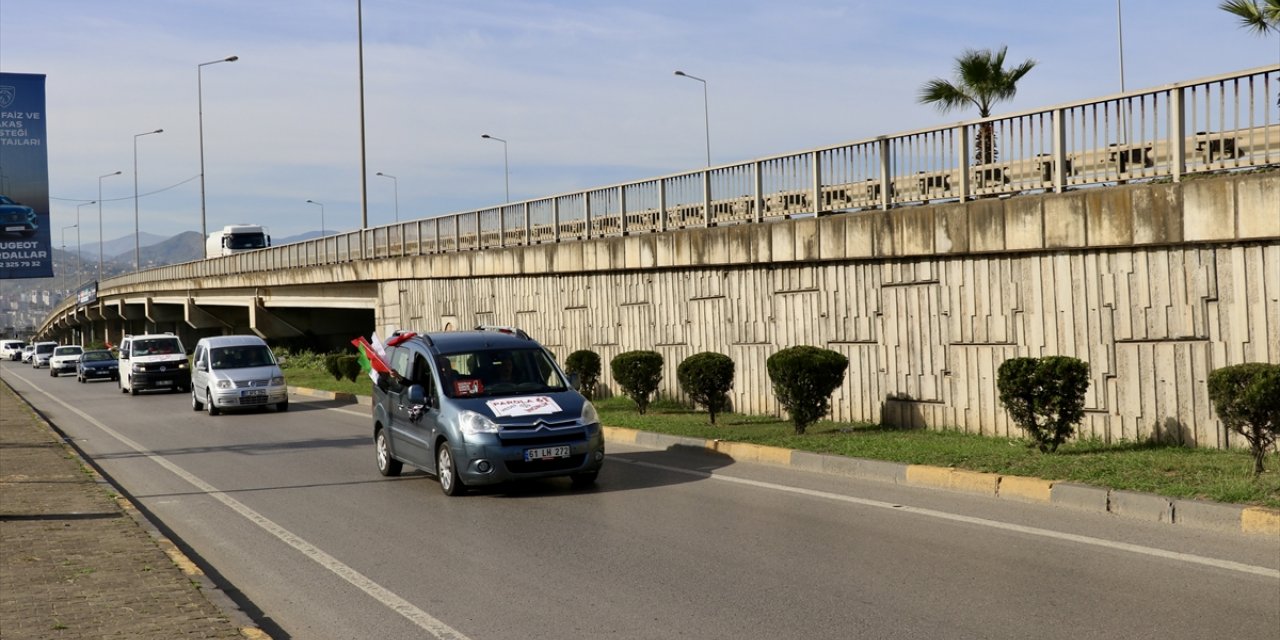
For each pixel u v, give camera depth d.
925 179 15.72
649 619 7.11
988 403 14.80
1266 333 11.55
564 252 25.47
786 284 18.72
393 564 9.14
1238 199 11.50
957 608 7.02
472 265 30.55
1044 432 12.41
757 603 7.38
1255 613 6.63
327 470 15.60
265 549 10.00
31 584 8.27
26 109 33.31
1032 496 10.63
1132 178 12.79
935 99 26.89
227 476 15.33
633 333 23.42
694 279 21.28
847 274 17.33
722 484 12.66
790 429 16.38
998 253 14.53
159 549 9.66
